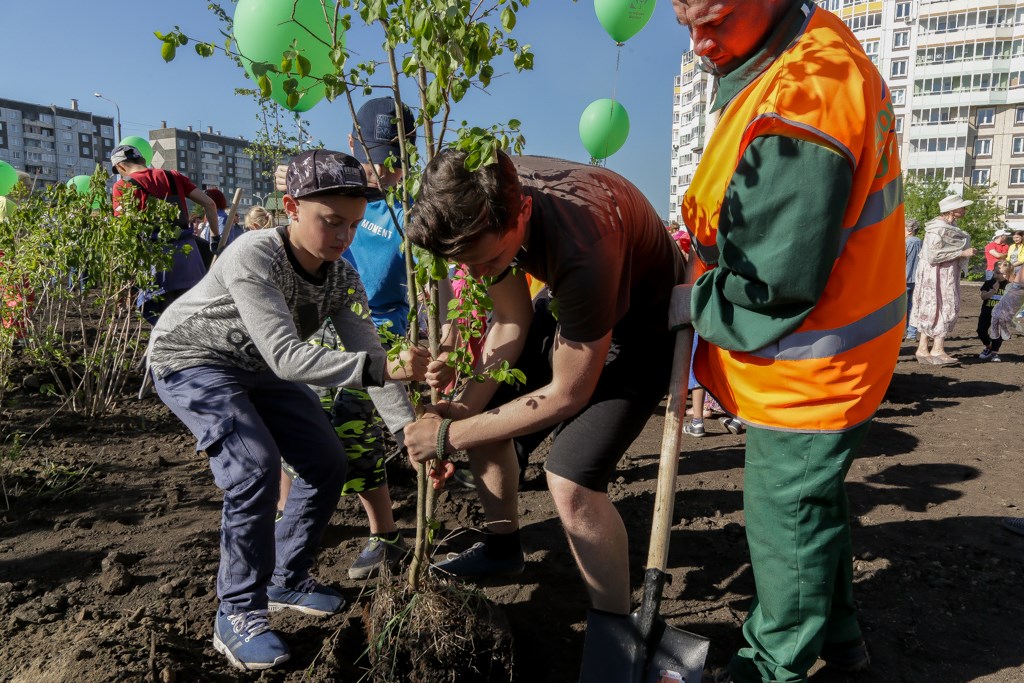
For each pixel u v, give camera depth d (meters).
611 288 1.83
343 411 2.77
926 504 3.84
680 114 77.25
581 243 1.81
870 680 2.33
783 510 1.94
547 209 1.84
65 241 4.84
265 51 2.77
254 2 2.75
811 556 1.95
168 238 5.25
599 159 6.43
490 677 2.20
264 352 2.12
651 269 2.12
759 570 2.03
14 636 2.48
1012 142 57.38
